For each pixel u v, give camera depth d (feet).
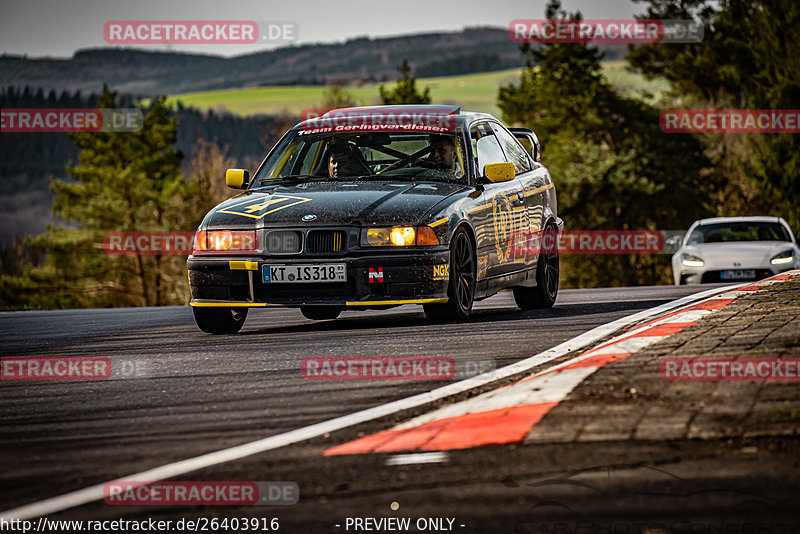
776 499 33.40
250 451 43.09
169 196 606.55
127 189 606.96
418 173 92.17
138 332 94.43
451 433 43.60
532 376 54.95
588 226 581.12
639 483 35.55
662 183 571.28
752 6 563.89
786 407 43.50
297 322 98.99
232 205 87.97
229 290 84.48
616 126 613.93
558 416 44.62
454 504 34.45
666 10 613.52
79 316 120.67
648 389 48.29
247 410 52.16
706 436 40.52
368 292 82.02
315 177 93.61
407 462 39.81
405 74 640.58
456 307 85.87
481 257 90.33
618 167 563.07
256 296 83.66
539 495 34.83
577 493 34.81
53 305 594.65
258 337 83.41
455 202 87.04
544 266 104.53
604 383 50.08
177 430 48.29
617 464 37.78
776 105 407.03
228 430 47.73
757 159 414.41
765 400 44.80
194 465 41.32
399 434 44.27
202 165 655.76
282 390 57.26
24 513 36.04
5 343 88.74
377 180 91.04
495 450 40.52
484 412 46.85
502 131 105.81
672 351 57.26
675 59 618.85
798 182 402.72
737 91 586.86
